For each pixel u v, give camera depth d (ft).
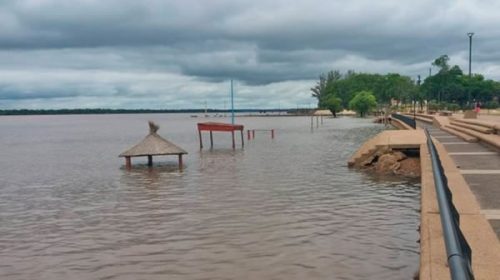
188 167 122.31
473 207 28.76
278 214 59.82
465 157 59.67
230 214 60.75
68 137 325.21
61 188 91.71
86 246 48.78
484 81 517.96
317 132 294.87
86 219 61.62
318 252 43.88
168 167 123.85
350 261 41.16
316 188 79.46
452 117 186.19
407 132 118.62
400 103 646.74
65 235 53.52
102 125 652.89
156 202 71.87
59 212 67.05
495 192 35.14
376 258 41.78
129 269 41.27
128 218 61.11
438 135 111.24
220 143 220.43
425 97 528.22
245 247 46.11
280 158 137.80
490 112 271.90
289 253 43.83
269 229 52.49
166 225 56.24
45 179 106.63
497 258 19.13
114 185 93.76
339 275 37.93
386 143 96.99
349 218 56.80
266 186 83.56
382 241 46.91
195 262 42.32
